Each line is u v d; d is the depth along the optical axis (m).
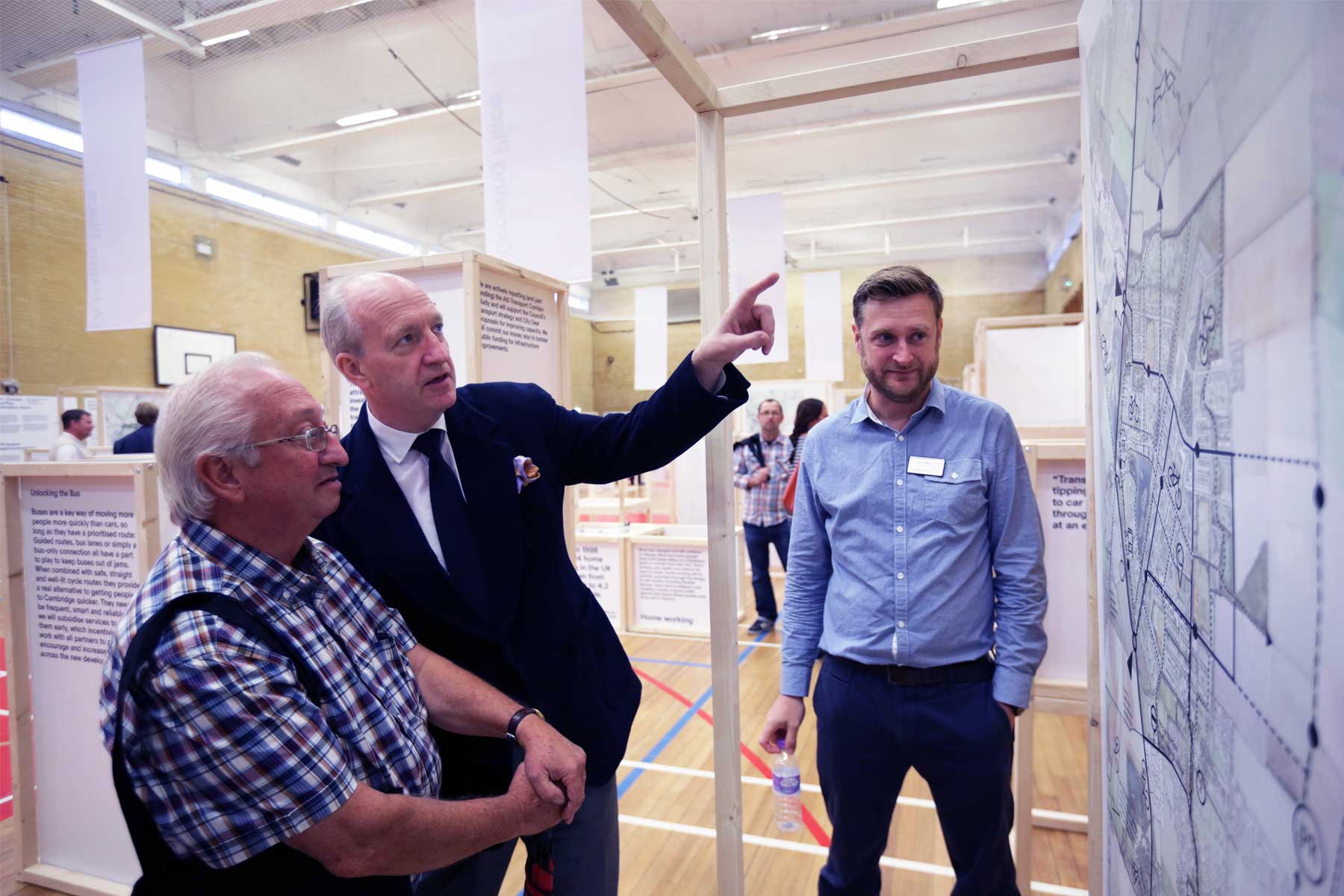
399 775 0.96
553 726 1.23
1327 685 0.31
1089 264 0.81
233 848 0.78
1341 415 0.29
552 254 1.37
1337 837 0.31
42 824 2.29
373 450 1.17
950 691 1.32
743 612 5.43
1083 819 2.42
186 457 0.86
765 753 3.13
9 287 7.24
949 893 2.10
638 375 6.35
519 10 1.36
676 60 1.16
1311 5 0.31
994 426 1.34
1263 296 0.37
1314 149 0.31
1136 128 0.60
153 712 0.77
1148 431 0.59
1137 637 0.65
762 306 1.22
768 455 4.88
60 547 2.18
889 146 8.92
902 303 1.29
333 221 10.66
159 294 8.48
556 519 1.29
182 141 8.31
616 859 1.36
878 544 1.37
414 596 1.12
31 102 7.32
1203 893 0.49
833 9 5.69
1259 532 0.38
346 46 6.39
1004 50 1.12
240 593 0.85
